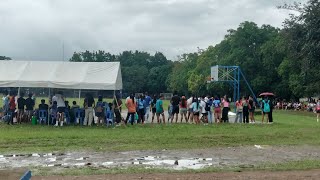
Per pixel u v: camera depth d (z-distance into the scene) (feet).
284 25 130.21
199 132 76.07
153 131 76.48
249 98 103.19
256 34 261.24
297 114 166.20
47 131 73.51
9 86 88.69
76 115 88.48
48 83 88.53
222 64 266.16
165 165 44.34
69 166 42.70
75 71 91.25
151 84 525.75
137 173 39.04
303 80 183.42
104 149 55.21
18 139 62.03
